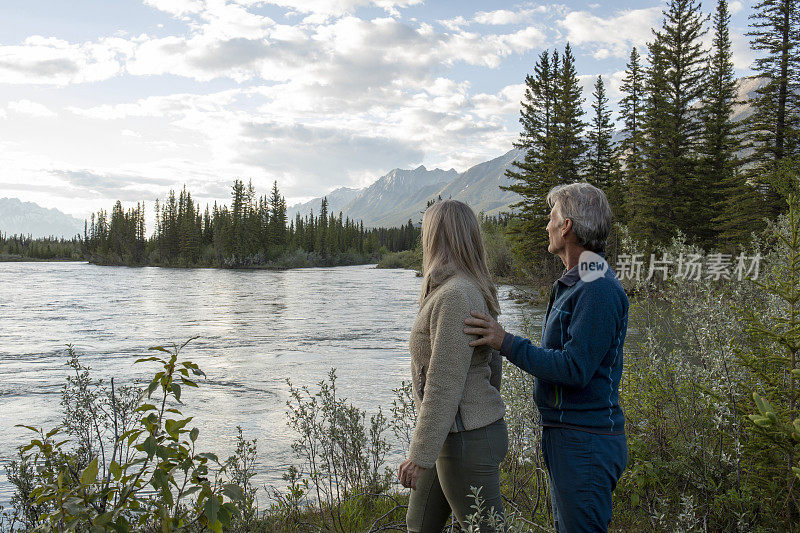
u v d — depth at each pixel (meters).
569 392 2.06
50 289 43.03
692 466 3.11
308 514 4.21
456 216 2.28
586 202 2.07
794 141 34.78
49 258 150.00
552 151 40.44
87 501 1.83
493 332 2.06
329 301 32.84
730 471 3.02
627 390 3.77
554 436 2.11
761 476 2.71
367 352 15.23
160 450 1.86
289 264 106.38
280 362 13.69
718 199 39.41
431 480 2.38
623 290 2.07
